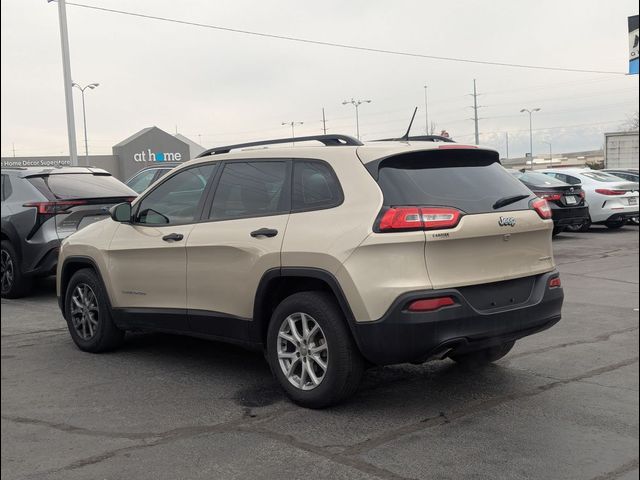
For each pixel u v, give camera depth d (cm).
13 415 462
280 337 483
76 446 408
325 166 477
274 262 475
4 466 381
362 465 377
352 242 436
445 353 448
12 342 677
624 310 801
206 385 528
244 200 521
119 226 616
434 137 532
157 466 379
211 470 373
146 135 4938
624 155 3722
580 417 448
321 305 455
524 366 567
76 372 567
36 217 883
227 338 523
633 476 362
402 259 426
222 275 514
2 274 933
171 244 551
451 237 434
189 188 567
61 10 2088
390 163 457
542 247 499
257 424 441
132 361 601
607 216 1730
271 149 522
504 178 501
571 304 843
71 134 2114
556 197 1537
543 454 390
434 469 371
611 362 576
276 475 366
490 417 449
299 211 479
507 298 467
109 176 1007
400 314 421
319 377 467
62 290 667
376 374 551
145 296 581
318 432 426
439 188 457
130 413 465
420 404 477
